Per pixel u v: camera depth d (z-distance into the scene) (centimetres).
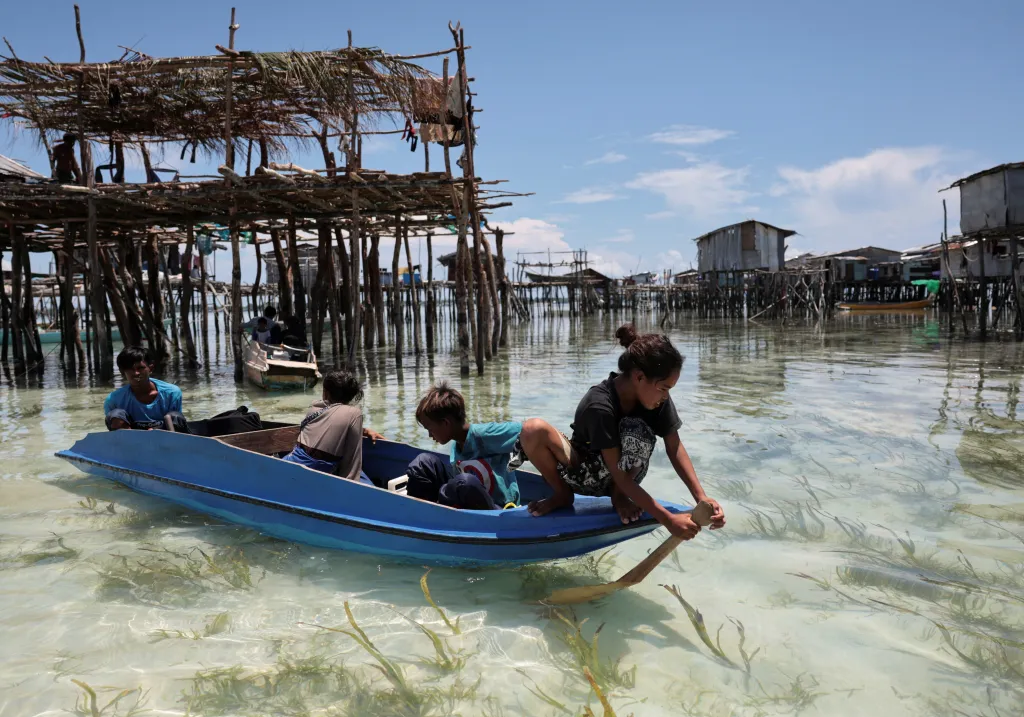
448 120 1342
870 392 1059
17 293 1485
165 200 1296
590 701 288
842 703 281
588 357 1778
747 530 477
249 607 379
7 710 284
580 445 377
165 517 527
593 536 372
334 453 493
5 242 1653
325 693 296
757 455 675
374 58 1226
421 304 4597
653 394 346
